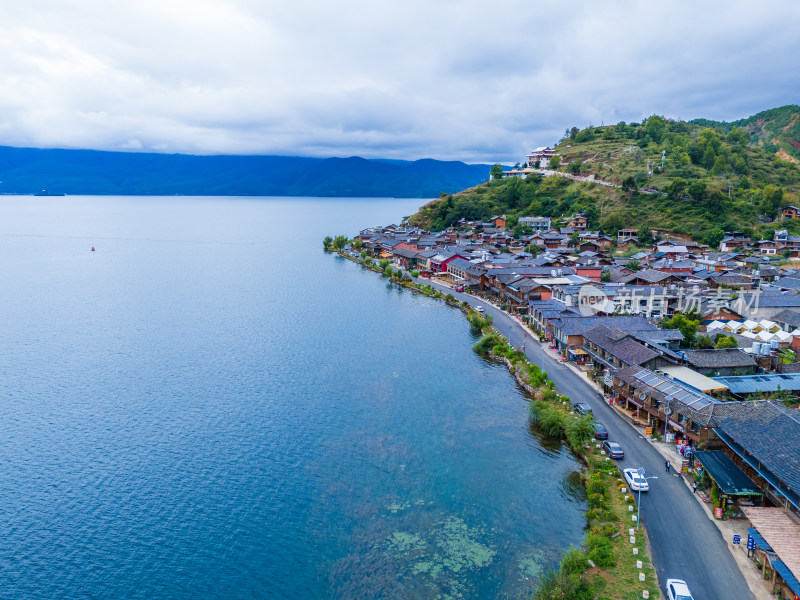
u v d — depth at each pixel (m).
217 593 42.81
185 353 99.38
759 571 41.38
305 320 122.81
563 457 61.69
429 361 93.94
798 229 192.50
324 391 81.12
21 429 69.56
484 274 144.00
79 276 179.50
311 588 43.16
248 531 49.94
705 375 71.06
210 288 160.62
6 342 106.00
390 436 67.06
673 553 43.66
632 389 69.19
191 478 58.44
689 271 142.75
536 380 78.81
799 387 64.88
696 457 52.16
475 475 58.25
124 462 61.75
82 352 100.06
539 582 42.88
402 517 51.53
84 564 46.03
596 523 48.44
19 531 50.12
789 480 41.09
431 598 41.81
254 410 74.81
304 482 57.50
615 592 39.75
